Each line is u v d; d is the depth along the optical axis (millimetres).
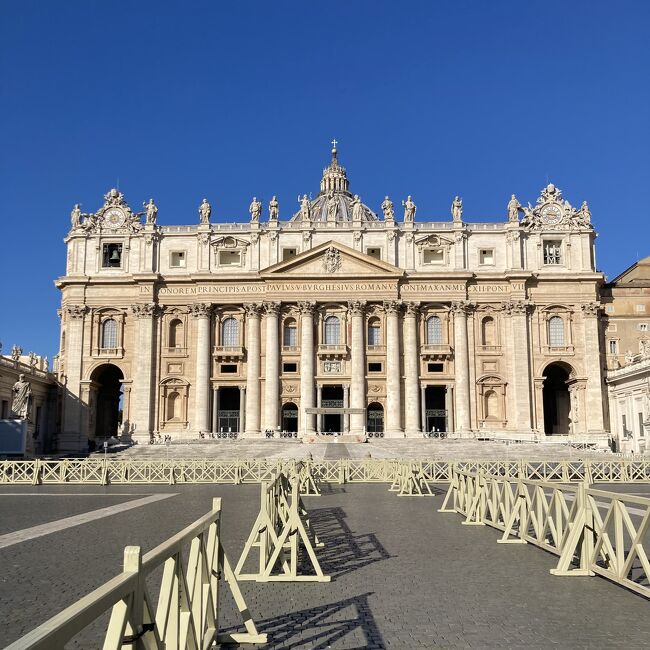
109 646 5668
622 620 11500
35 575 14789
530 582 14430
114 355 96000
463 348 94312
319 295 95312
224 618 11805
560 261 97562
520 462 45094
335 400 97562
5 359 78125
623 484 42594
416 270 96188
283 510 16812
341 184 142250
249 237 98000
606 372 95438
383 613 12055
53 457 78312
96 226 99250
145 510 27391
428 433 93875
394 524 23672
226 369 96125
